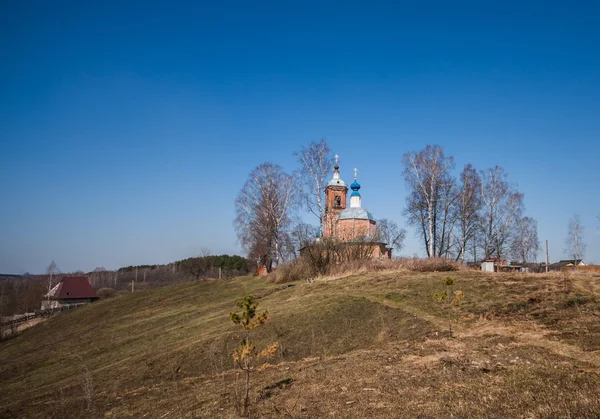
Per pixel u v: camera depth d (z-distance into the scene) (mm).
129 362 18969
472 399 8320
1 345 34375
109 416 12492
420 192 38750
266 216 47969
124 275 101188
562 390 8219
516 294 18516
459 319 16344
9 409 15594
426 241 39344
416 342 14203
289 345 16922
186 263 84938
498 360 10938
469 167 39500
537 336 12844
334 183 56938
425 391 9180
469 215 38719
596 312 14484
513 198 40531
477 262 41531
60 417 13578
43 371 22000
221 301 33031
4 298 70375
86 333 30781
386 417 7980
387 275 27328
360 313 19125
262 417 9148
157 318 30078
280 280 36562
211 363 16500
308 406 9336
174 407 11719
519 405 7770
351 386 10258
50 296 63125
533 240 50781
